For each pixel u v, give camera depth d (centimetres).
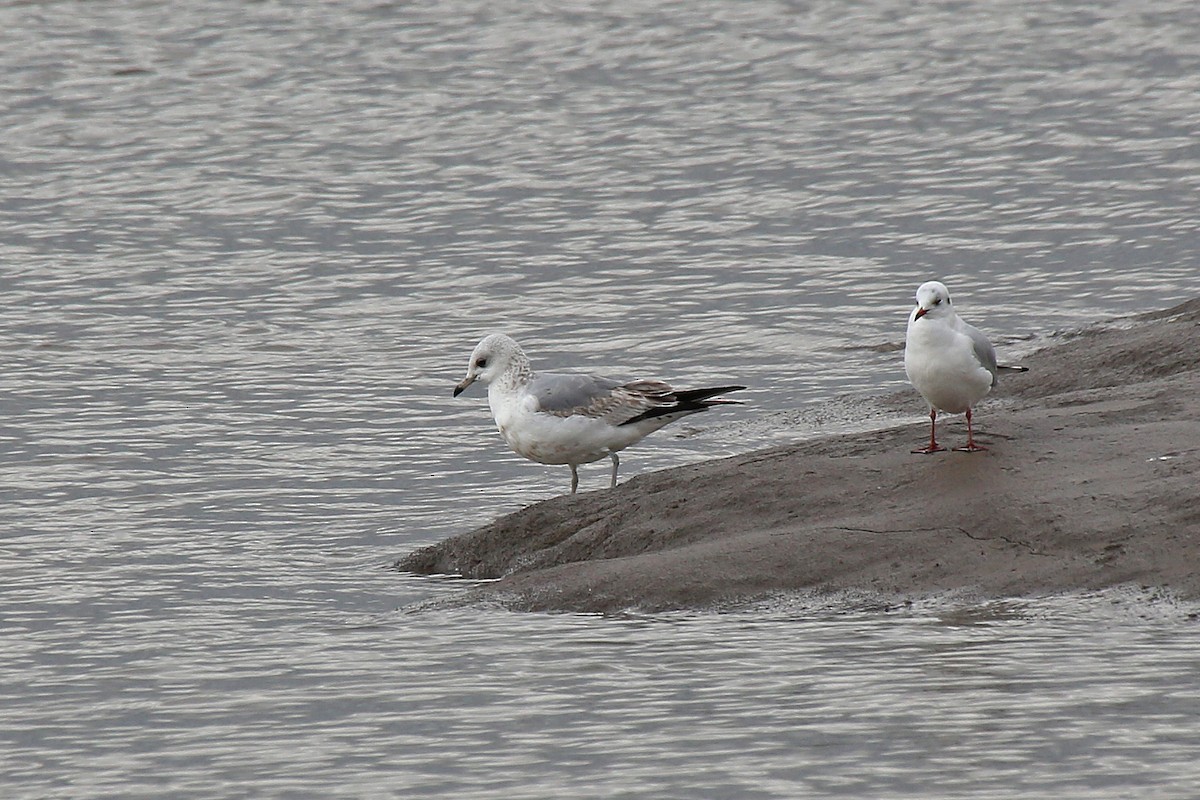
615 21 3747
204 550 1495
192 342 2266
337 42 3647
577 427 1498
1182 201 2753
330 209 2850
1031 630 1124
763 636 1156
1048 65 3441
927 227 2697
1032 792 905
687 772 952
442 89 3388
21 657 1211
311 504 1641
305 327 2333
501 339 1549
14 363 2172
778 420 1862
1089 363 1792
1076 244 2597
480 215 2812
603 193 2897
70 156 3089
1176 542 1179
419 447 1831
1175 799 888
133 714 1087
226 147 3128
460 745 1010
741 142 3105
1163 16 3684
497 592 1294
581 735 1012
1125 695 1016
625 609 1236
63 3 3872
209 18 3788
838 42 3594
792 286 2466
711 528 1330
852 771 941
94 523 1582
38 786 982
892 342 2189
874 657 1102
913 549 1229
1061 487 1259
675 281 2505
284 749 1019
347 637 1231
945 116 3203
